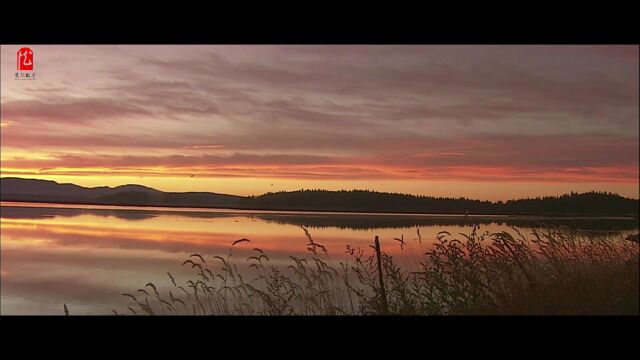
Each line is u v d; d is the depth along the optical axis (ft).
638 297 22.30
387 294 27.14
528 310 22.18
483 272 26.76
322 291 27.12
